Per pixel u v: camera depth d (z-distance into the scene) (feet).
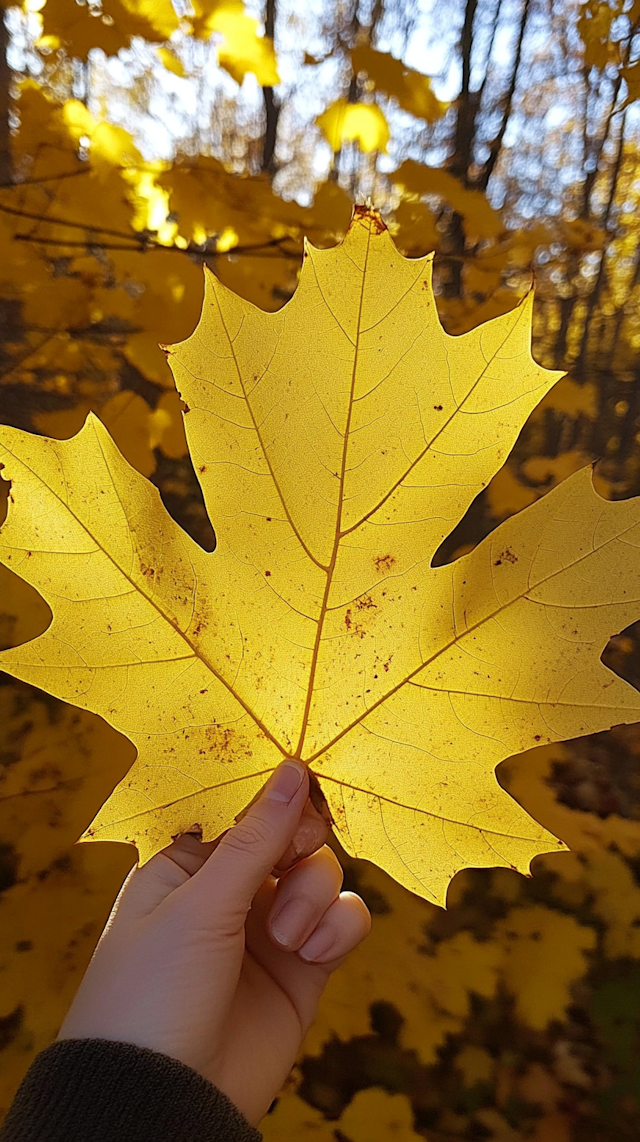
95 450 0.64
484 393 0.61
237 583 0.66
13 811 1.18
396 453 0.63
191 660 0.67
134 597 0.65
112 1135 0.65
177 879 0.83
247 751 0.69
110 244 1.35
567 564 0.63
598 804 2.23
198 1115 0.68
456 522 0.63
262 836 0.70
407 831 0.68
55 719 1.42
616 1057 1.56
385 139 1.45
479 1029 1.61
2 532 0.63
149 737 0.67
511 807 0.65
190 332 1.47
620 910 1.52
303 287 0.62
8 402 1.93
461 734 0.66
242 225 1.38
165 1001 0.73
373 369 0.62
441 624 0.66
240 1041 0.82
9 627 1.38
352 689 0.68
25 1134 0.65
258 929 0.95
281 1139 1.11
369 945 1.22
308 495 0.65
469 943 1.28
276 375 0.63
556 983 1.27
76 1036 0.72
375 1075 1.47
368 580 0.66
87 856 1.17
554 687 0.63
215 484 0.64
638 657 3.02
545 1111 1.49
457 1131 1.44
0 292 1.42
